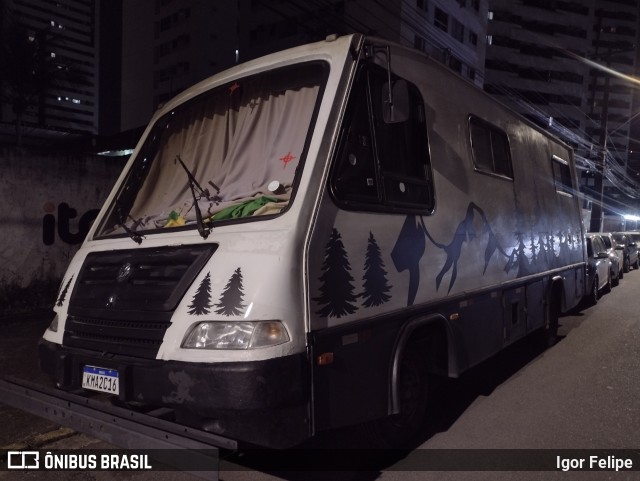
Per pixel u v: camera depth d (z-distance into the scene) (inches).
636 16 2844.5
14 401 137.4
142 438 110.5
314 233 117.6
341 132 129.6
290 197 121.1
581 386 227.8
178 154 172.6
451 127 182.5
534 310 263.0
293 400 108.0
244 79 159.9
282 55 152.1
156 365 112.4
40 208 319.9
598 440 168.9
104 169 350.6
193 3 2214.6
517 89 2490.2
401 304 144.8
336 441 152.6
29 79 1135.6
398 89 134.8
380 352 135.4
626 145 2910.9
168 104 184.2
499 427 179.6
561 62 2573.8
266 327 106.8
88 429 119.7
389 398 138.0
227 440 102.7
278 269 110.3
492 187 212.5
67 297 140.2
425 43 1626.5
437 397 212.8
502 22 2443.4
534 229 265.7
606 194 2335.1
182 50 2281.0
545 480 141.5
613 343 315.0
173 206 160.1
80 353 126.9
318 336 114.8
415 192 157.2
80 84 1248.8
